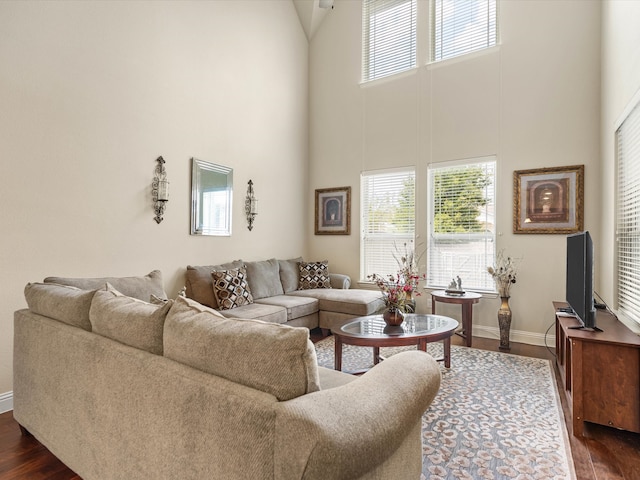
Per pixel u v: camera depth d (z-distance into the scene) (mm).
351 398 1100
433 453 1956
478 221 4477
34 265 2744
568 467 1838
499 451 1976
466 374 3105
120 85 3336
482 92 4426
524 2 4203
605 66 3535
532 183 4105
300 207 5680
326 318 4398
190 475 1144
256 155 4891
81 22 3037
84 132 3059
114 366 1453
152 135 3613
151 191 3609
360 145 5355
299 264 5191
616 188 3078
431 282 4766
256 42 4902
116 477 1455
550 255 4020
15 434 2242
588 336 2230
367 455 994
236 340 1143
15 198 2641
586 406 2201
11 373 2625
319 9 5609
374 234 5273
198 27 4105
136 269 3469
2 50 2572
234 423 1018
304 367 1045
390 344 2693
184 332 1291
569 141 3938
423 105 4832
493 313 4332
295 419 926
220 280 3877
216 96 4320
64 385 1735
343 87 5523
